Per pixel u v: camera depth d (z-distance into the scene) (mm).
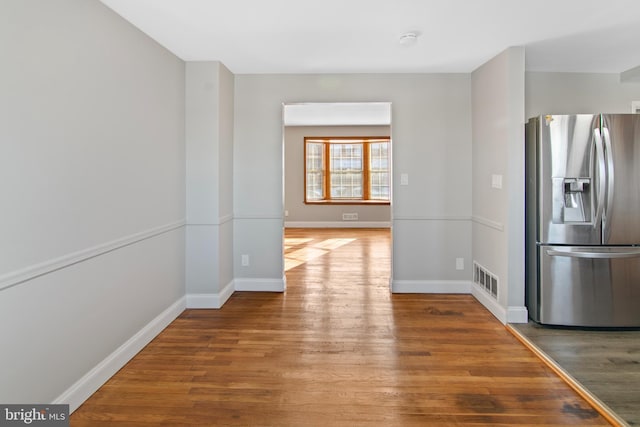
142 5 2467
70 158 2125
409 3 2494
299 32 2971
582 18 2729
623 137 3070
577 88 4094
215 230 3797
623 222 3117
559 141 3145
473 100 4109
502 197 3439
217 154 3748
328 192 8094
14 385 1778
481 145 3912
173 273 3512
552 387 2387
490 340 3080
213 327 3346
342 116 4918
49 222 1975
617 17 2717
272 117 4234
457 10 2596
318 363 2701
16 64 1763
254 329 3305
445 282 4293
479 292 4000
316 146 7941
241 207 4301
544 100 4098
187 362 2715
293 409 2164
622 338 3053
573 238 3164
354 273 5176
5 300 1725
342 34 3018
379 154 7582
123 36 2650
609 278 3158
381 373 2562
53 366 2018
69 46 2109
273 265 4344
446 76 4176
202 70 3711
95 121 2342
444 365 2668
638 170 3084
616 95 4098
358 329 3305
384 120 5238
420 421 2055
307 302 4000
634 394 2258
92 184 2314
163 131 3268
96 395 2303
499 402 2229
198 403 2221
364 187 7820
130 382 2449
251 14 2637
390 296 4207
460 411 2145
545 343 2957
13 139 1753
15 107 1762
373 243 7246
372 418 2082
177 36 3037
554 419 2068
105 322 2465
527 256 3438
